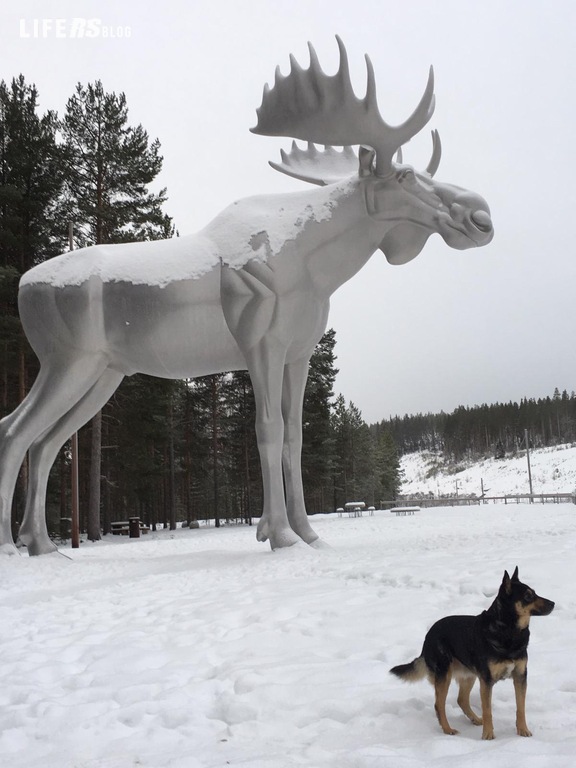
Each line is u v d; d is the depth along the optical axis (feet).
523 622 9.50
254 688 12.36
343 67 32.63
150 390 97.66
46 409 38.24
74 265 38.22
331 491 188.24
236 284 35.04
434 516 82.99
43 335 38.27
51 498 105.60
